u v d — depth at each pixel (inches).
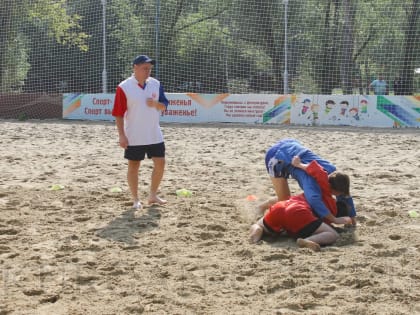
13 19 1179.3
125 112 325.4
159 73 1201.4
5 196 358.0
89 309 186.4
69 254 243.6
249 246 253.9
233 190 381.1
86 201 342.0
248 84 1246.3
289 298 194.9
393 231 276.7
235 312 184.1
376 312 183.5
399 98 849.5
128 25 1259.8
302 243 252.7
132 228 285.0
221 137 696.4
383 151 575.8
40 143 629.3
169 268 225.9
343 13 1216.8
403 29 1229.7
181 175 434.9
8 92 1096.2
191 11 1299.2
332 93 1230.9
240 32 1257.4
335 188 269.3
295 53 1232.8
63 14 1269.7
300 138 689.0
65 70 1237.1
